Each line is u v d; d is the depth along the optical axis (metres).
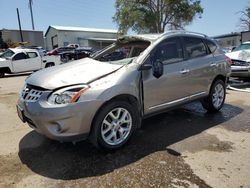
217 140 4.07
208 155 3.55
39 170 3.21
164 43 4.34
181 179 2.97
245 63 8.63
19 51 14.83
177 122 4.95
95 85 3.35
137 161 3.39
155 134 4.33
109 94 3.39
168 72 4.25
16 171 3.20
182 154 3.58
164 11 34.28
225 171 3.13
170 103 4.39
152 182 2.92
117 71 3.67
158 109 4.21
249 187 2.82
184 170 3.16
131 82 3.67
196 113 5.53
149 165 3.29
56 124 3.20
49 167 3.28
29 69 15.20
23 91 3.69
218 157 3.49
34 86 3.50
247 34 24.41
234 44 33.97
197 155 3.55
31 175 3.11
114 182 2.93
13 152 3.72
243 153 3.61
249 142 3.98
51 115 3.15
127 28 33.62
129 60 4.05
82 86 3.27
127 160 3.42
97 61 4.32
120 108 3.62
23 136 4.33
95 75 3.50
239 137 4.19
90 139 3.48
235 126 4.71
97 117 3.39
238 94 7.50
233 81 9.80
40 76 3.68
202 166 3.25
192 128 4.61
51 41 52.78
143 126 4.73
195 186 2.83
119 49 4.79
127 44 4.72
